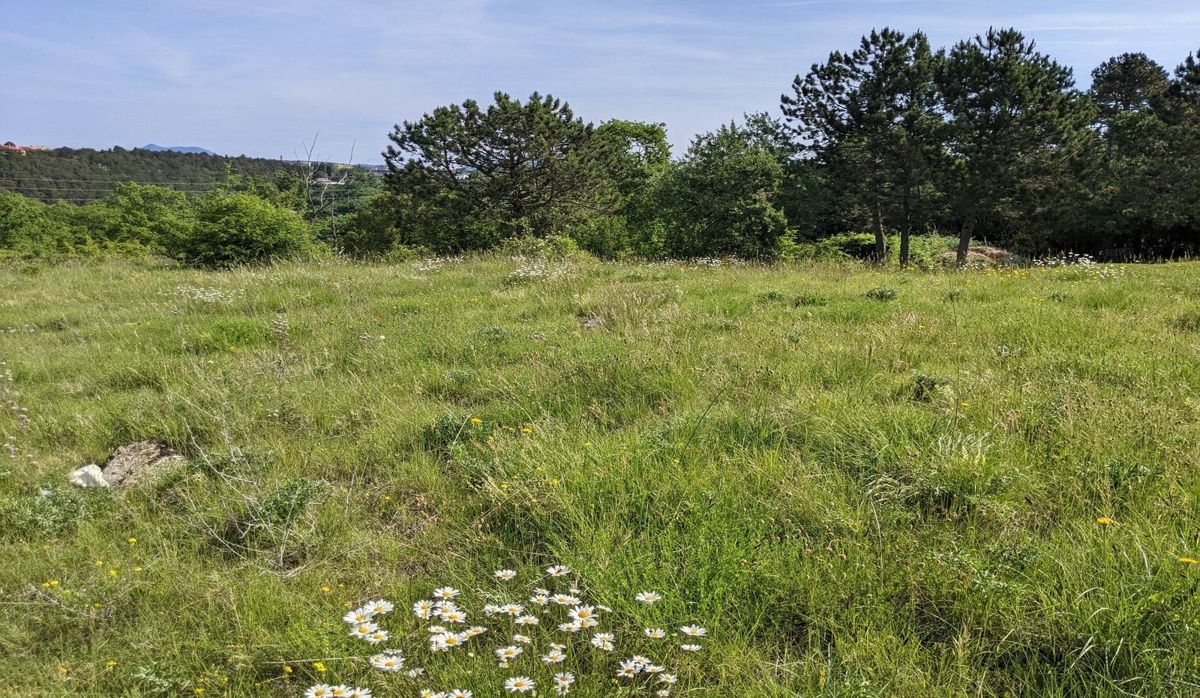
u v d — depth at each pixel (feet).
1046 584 9.61
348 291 39.73
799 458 13.73
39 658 9.94
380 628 10.12
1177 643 8.39
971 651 8.82
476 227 115.34
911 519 11.62
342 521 13.21
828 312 28.76
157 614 10.75
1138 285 32.68
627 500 12.44
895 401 17.34
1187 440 13.32
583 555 11.02
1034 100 107.45
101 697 9.14
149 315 34.83
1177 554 9.86
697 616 9.65
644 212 128.26
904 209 118.62
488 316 31.60
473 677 8.84
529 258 55.88
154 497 14.62
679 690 8.68
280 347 26.91
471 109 112.98
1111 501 11.59
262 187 146.20
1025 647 8.96
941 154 110.83
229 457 15.64
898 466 13.12
